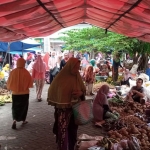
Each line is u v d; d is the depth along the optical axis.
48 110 8.84
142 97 8.46
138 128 5.84
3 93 11.56
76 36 16.03
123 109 7.91
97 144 4.72
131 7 5.09
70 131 4.77
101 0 5.29
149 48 12.14
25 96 6.71
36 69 10.34
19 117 6.69
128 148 4.31
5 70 14.48
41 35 10.54
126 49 12.98
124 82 12.51
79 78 4.80
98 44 13.51
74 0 5.35
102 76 14.41
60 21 8.50
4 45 14.50
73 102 4.69
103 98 7.14
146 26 6.71
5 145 5.46
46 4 5.04
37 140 5.80
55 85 4.72
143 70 12.80
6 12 4.71
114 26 9.28
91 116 4.66
